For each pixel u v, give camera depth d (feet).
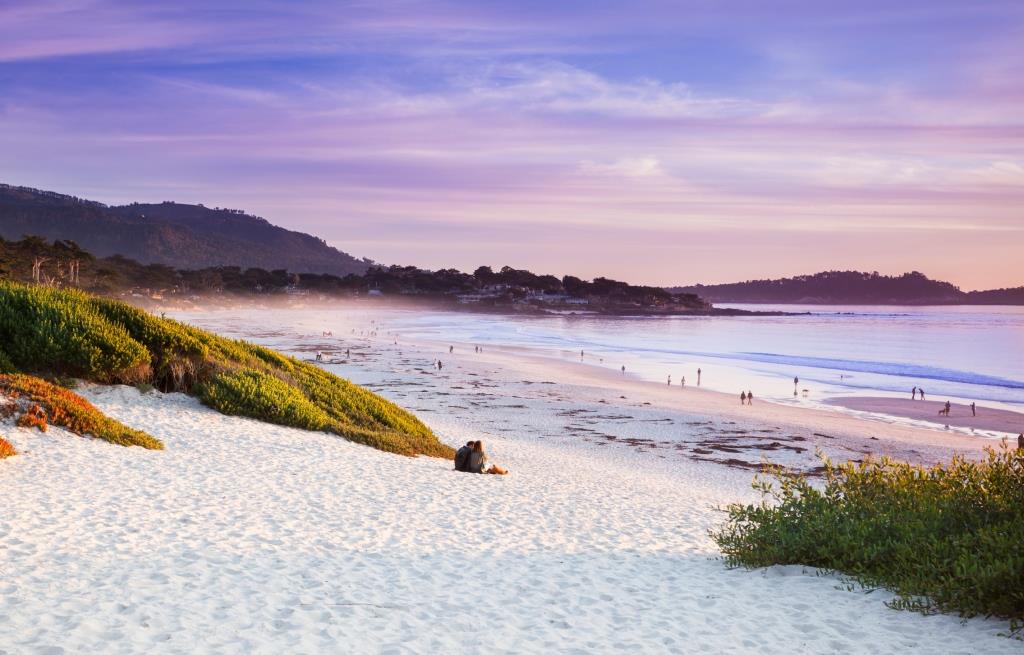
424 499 46.24
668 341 470.39
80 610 22.25
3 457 41.78
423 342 386.73
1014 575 22.29
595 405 167.12
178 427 58.65
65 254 580.30
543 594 27.40
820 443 130.72
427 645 21.48
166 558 28.60
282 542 32.73
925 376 276.62
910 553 26.53
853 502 32.32
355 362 262.26
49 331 63.26
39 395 50.44
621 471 84.53
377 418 80.07
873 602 25.20
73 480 40.16
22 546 28.45
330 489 46.16
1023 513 27.48
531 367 265.13
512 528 40.16
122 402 62.39
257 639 20.99
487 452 82.89
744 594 27.14
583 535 39.70
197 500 39.42
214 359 73.05
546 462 80.18
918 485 33.04
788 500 34.47
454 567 30.96
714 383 241.14
